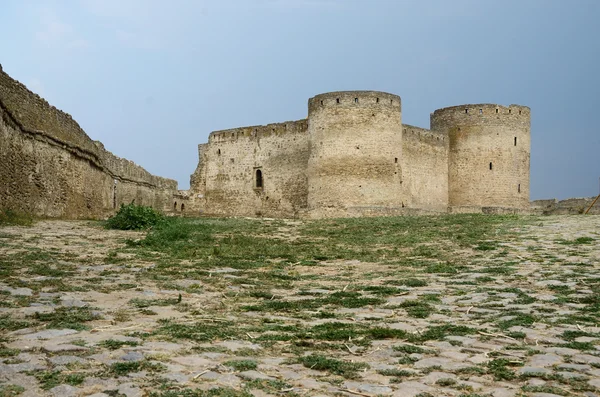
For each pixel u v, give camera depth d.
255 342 7.10
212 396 5.15
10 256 12.41
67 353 6.07
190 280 11.40
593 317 8.59
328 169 41.59
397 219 28.61
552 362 6.45
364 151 41.12
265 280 12.08
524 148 52.47
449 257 15.59
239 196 52.81
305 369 6.15
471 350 6.96
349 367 6.20
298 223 27.69
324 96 42.16
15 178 21.14
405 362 6.46
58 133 26.33
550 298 9.95
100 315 7.92
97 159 33.16
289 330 7.77
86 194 31.14
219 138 54.66
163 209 47.59
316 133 42.50
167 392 5.15
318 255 16.23
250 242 18.81
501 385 5.76
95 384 5.28
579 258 14.37
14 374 5.37
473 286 11.34
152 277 11.35
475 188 51.47
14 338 6.54
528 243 17.62
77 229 20.55
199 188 55.44
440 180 51.59
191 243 17.91
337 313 9.03
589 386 5.68
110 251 14.79
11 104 20.86
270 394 5.31
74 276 10.91
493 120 51.44
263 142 51.41
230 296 10.10
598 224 22.59
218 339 7.12
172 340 6.87
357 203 40.81
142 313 8.28
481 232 20.86
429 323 8.38
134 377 5.49
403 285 11.66
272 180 50.44
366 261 15.34
